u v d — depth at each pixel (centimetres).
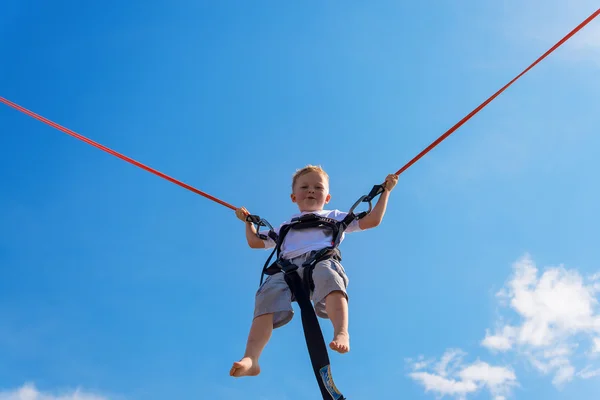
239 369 367
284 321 393
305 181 437
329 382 367
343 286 388
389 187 416
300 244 410
